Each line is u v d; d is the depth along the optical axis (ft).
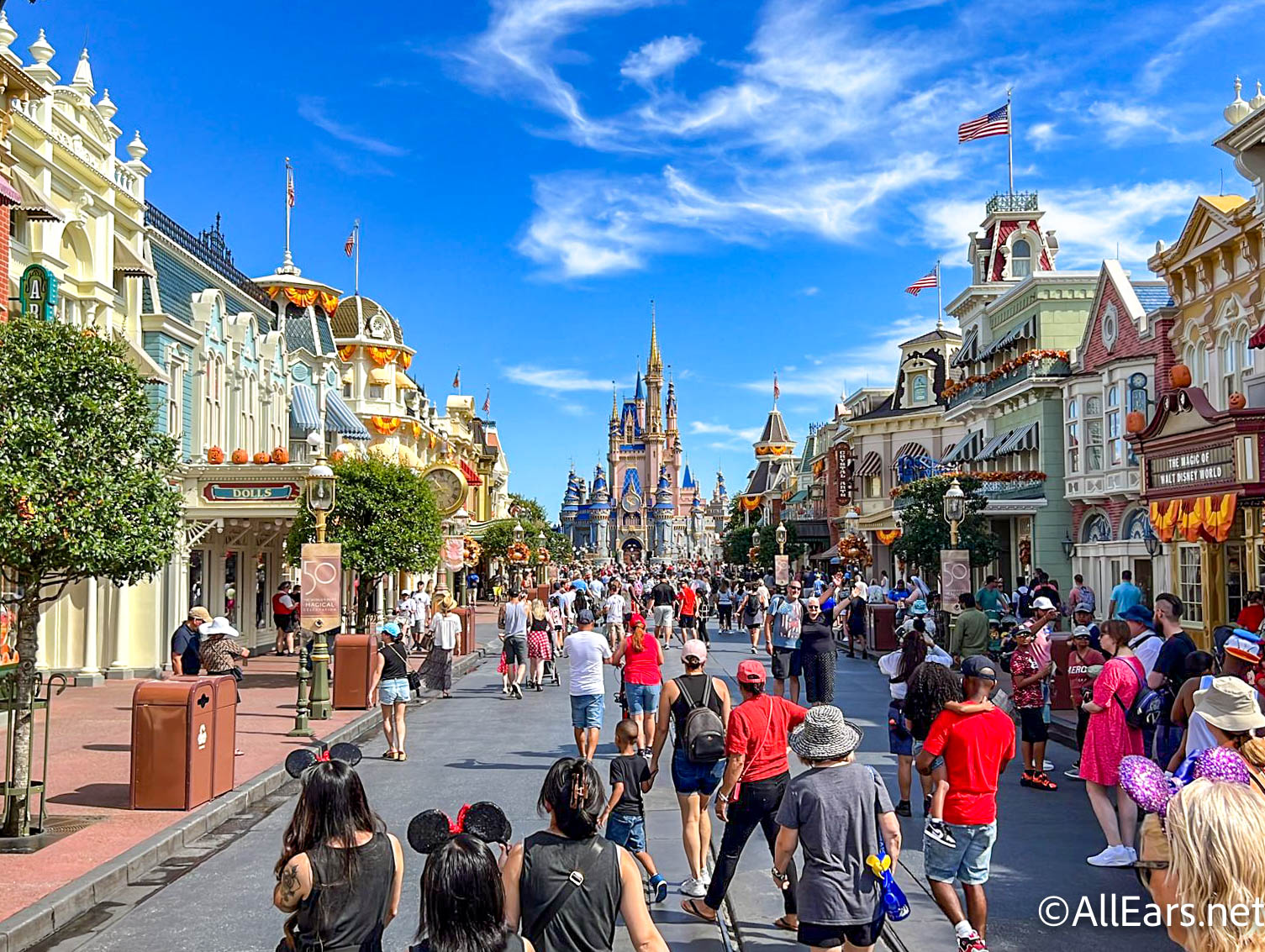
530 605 76.79
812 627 55.88
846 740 19.97
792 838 19.83
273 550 107.76
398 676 46.91
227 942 24.16
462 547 107.14
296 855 15.60
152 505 33.37
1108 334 99.66
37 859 29.22
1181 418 52.75
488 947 12.81
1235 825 9.88
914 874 29.19
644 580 231.09
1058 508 110.42
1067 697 55.72
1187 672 32.60
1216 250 73.77
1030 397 113.39
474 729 56.85
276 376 111.34
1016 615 93.97
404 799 38.93
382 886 15.90
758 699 25.44
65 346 32.94
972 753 22.15
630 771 26.63
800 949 23.65
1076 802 37.78
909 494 116.67
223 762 37.55
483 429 333.01
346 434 129.80
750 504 362.53
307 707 52.75
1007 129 148.05
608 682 80.02
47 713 31.63
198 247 99.76
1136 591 65.26
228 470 76.69
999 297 129.39
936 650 36.11
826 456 225.15
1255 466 46.80
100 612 75.00
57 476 30.91
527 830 34.32
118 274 75.36
